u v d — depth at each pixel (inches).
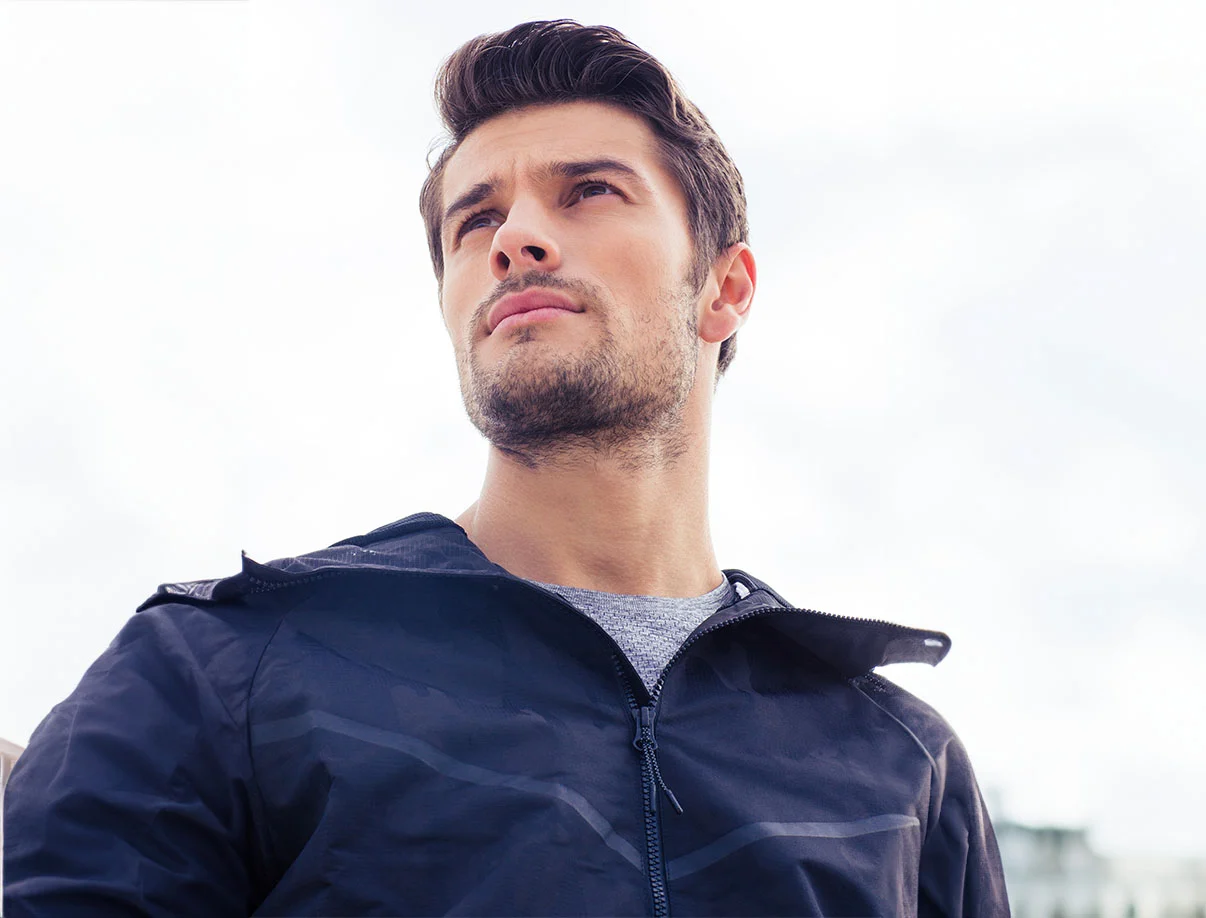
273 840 40.3
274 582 43.9
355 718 41.2
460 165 56.3
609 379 49.1
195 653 42.3
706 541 55.2
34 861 37.7
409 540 47.8
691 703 46.8
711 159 58.7
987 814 56.3
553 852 40.1
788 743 48.4
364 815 39.4
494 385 48.8
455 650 44.2
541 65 55.9
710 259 57.6
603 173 53.4
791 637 51.3
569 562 51.2
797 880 43.1
